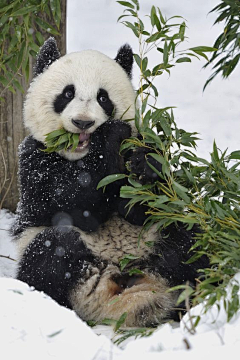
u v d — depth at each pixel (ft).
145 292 28.55
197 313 19.74
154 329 24.22
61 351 16.66
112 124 30.19
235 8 44.55
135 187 28.32
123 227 30.55
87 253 30.01
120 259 29.50
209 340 16.89
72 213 30.50
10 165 45.98
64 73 31.40
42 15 45.55
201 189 29.78
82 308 29.68
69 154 30.42
